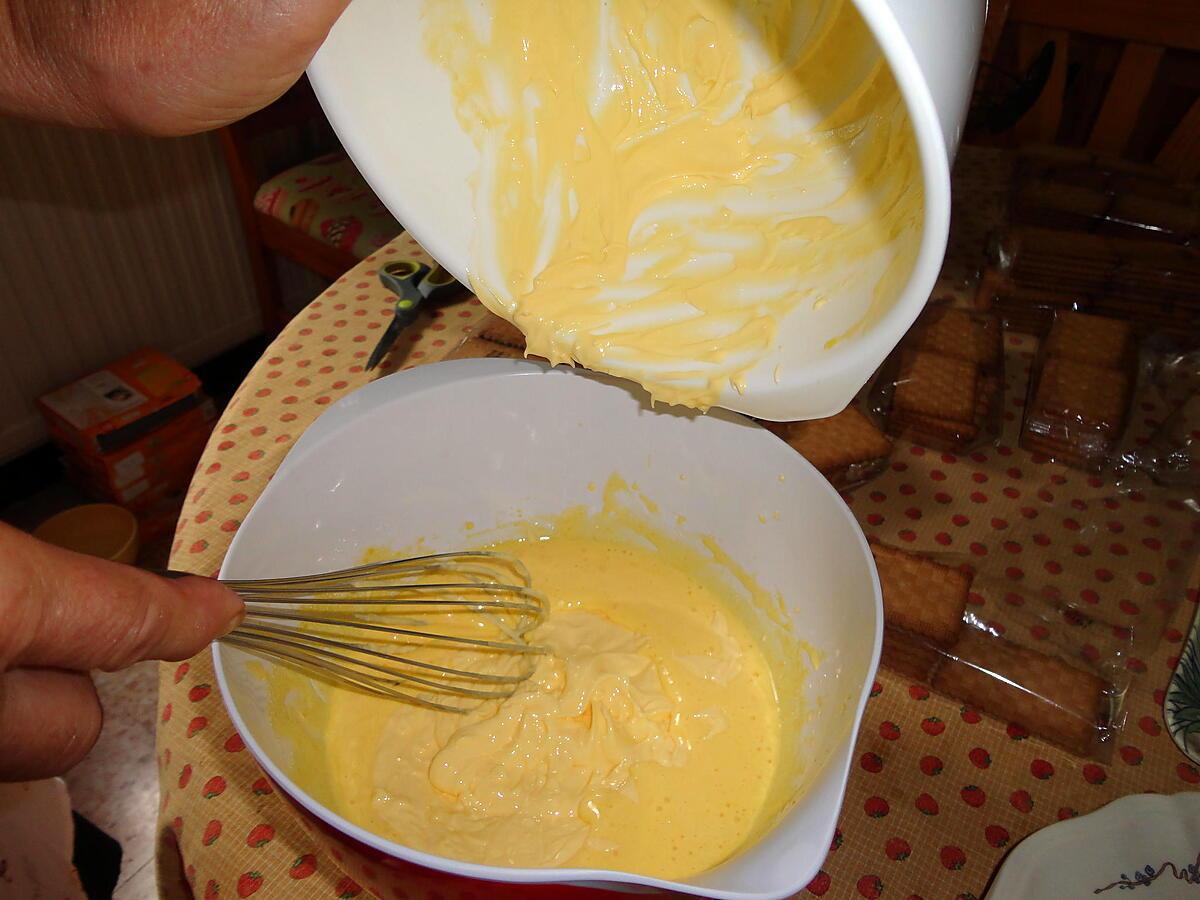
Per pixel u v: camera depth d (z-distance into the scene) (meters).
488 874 0.23
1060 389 0.48
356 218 0.88
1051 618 0.39
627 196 0.36
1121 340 0.51
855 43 0.31
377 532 0.41
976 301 0.57
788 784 0.35
